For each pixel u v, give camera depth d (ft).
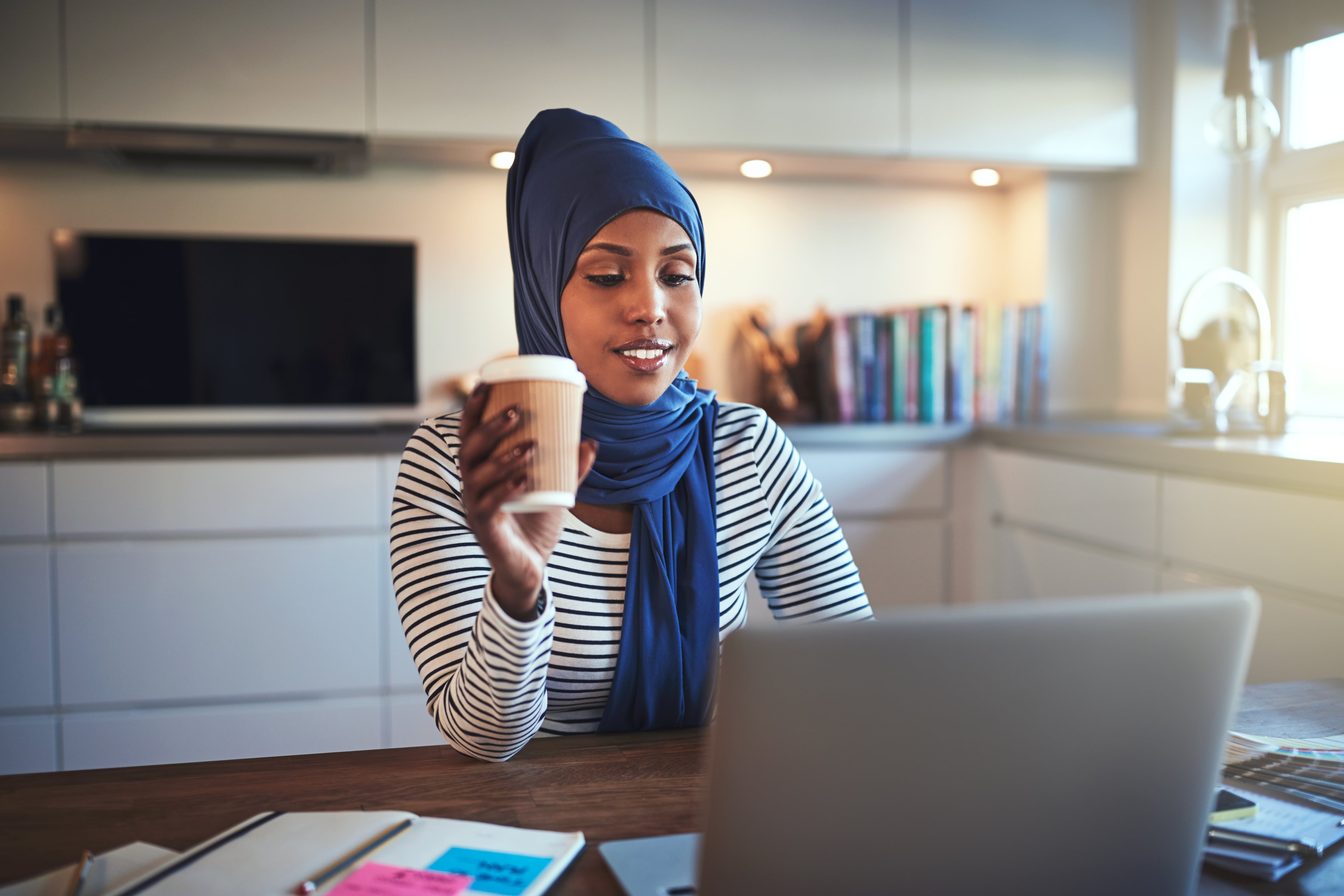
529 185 3.70
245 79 8.38
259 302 9.62
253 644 8.00
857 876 1.76
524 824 2.39
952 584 9.64
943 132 9.55
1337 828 2.31
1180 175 9.71
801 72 9.28
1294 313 9.36
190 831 2.34
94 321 9.34
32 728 7.68
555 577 3.47
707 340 10.64
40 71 8.08
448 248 9.95
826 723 1.69
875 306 10.96
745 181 10.62
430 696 3.02
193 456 7.93
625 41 8.94
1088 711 1.78
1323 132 9.01
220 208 9.52
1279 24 9.10
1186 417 8.89
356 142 8.64
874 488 9.41
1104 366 10.63
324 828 2.26
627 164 3.49
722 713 1.67
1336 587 5.85
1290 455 6.21
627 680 3.46
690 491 3.69
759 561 4.10
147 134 8.23
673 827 2.38
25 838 2.29
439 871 2.07
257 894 1.96
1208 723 1.86
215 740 7.93
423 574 3.21
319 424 9.56
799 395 10.31
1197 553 6.94
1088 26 9.80
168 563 7.85
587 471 2.47
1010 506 9.19
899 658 1.68
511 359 2.25
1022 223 10.85
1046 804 1.80
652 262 3.44
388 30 8.56
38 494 7.70
